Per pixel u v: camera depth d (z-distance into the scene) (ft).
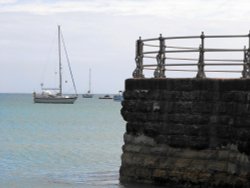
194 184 67.00
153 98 71.46
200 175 66.44
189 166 67.41
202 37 67.87
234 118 63.62
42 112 438.81
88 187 78.59
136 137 73.61
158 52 72.74
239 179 62.03
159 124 70.69
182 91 68.49
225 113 64.85
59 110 483.51
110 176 90.53
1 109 489.26
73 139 191.31
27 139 189.06
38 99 612.29
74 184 82.38
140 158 72.69
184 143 68.03
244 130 61.77
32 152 139.74
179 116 68.59
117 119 358.64
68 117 371.35
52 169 102.01
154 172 70.79
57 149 149.28
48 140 185.37
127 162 74.49
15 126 271.49
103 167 104.78
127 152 74.69
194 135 67.26
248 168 60.59
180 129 68.49
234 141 63.41
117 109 542.57
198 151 67.05
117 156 127.75
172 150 69.36
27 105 590.96
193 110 67.41
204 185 66.18
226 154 64.80
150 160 71.41
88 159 120.78
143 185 71.72
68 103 602.85
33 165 108.99
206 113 66.44
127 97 74.74
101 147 156.35
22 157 126.62
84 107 574.97
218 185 64.85
